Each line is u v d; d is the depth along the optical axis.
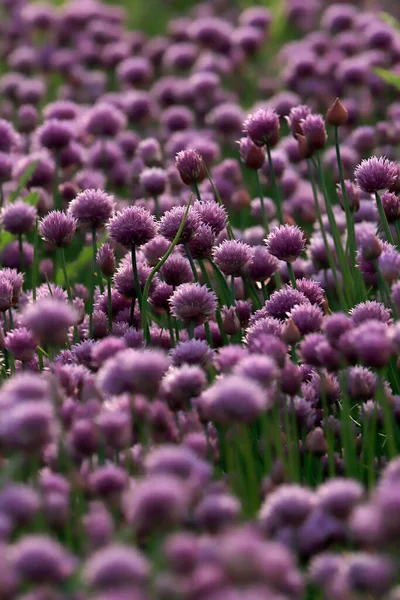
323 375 2.99
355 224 4.52
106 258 3.61
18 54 9.18
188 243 3.56
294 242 3.53
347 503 2.07
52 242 3.63
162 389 2.75
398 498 1.83
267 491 2.61
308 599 2.34
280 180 5.24
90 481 2.41
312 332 3.13
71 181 5.71
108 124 6.03
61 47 9.93
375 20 8.63
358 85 7.36
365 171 3.64
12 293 3.54
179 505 1.88
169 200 4.91
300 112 4.34
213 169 5.79
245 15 9.34
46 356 3.66
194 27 8.66
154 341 3.56
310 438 2.86
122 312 3.73
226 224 3.70
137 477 2.61
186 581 1.81
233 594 1.63
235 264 3.49
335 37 9.20
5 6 10.89
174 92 7.77
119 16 10.02
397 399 3.14
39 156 5.29
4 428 2.15
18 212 3.96
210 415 2.62
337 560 2.03
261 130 4.03
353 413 3.38
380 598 1.91
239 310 3.66
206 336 3.49
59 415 2.62
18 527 2.12
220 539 1.94
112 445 2.47
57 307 2.53
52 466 2.63
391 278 3.15
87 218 3.67
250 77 9.31
